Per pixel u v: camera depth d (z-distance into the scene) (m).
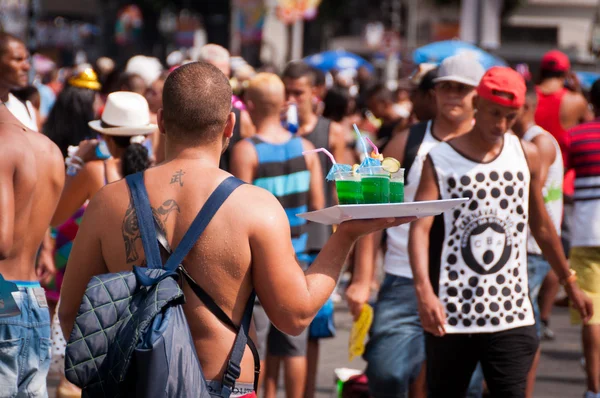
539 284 11.55
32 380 7.02
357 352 9.47
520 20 79.25
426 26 76.19
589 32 78.44
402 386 9.34
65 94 12.18
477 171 8.21
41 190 7.13
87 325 4.92
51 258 11.05
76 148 9.99
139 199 5.26
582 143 11.99
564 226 14.77
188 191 5.22
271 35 66.31
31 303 6.98
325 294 5.32
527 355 8.27
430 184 8.27
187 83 5.30
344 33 83.06
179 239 5.16
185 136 5.32
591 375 11.50
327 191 12.02
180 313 4.95
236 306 5.17
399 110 21.50
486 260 8.20
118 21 76.38
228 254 5.11
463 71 9.38
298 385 10.52
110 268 5.33
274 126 10.70
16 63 8.66
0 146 6.58
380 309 9.52
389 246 9.62
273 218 5.17
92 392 4.93
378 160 5.64
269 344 10.58
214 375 5.14
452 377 8.39
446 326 8.19
